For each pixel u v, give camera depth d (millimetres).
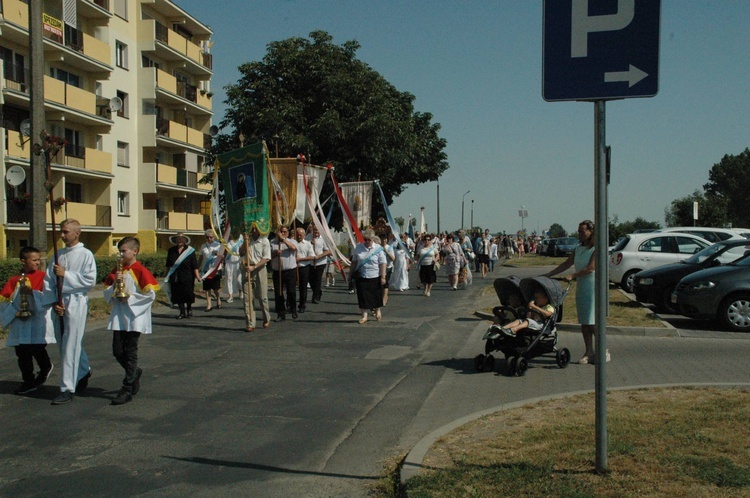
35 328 7801
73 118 32844
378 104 30078
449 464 5117
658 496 4273
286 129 28375
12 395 7871
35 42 12516
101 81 36156
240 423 6773
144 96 39750
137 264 7750
